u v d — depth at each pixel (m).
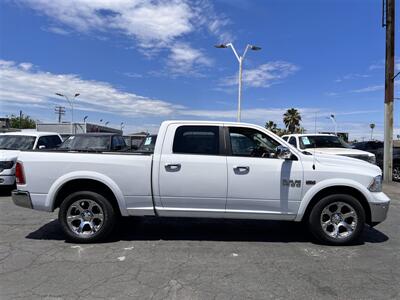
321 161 5.79
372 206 5.65
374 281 4.38
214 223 7.06
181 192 5.65
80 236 5.72
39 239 5.96
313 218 5.71
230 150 5.73
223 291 4.06
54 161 5.72
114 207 5.84
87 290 4.05
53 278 4.37
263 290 4.10
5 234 6.25
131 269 4.67
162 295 3.95
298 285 4.24
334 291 4.10
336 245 5.72
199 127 5.81
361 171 5.71
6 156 10.59
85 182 5.80
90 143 11.91
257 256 5.21
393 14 15.16
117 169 5.68
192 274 4.53
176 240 5.95
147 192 5.68
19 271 4.59
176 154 5.70
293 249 5.55
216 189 5.64
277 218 5.72
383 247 5.71
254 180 5.64
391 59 15.22
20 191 5.77
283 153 5.56
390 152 15.24
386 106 15.31
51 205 5.73
